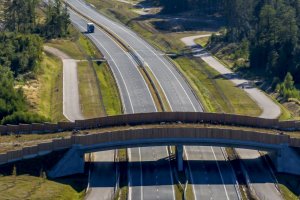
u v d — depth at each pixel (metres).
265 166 175.00
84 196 155.00
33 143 171.12
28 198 144.00
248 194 158.00
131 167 172.25
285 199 155.88
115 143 171.62
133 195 156.00
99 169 170.88
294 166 172.12
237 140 174.25
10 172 159.88
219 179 166.38
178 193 157.62
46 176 162.12
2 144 170.38
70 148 168.75
